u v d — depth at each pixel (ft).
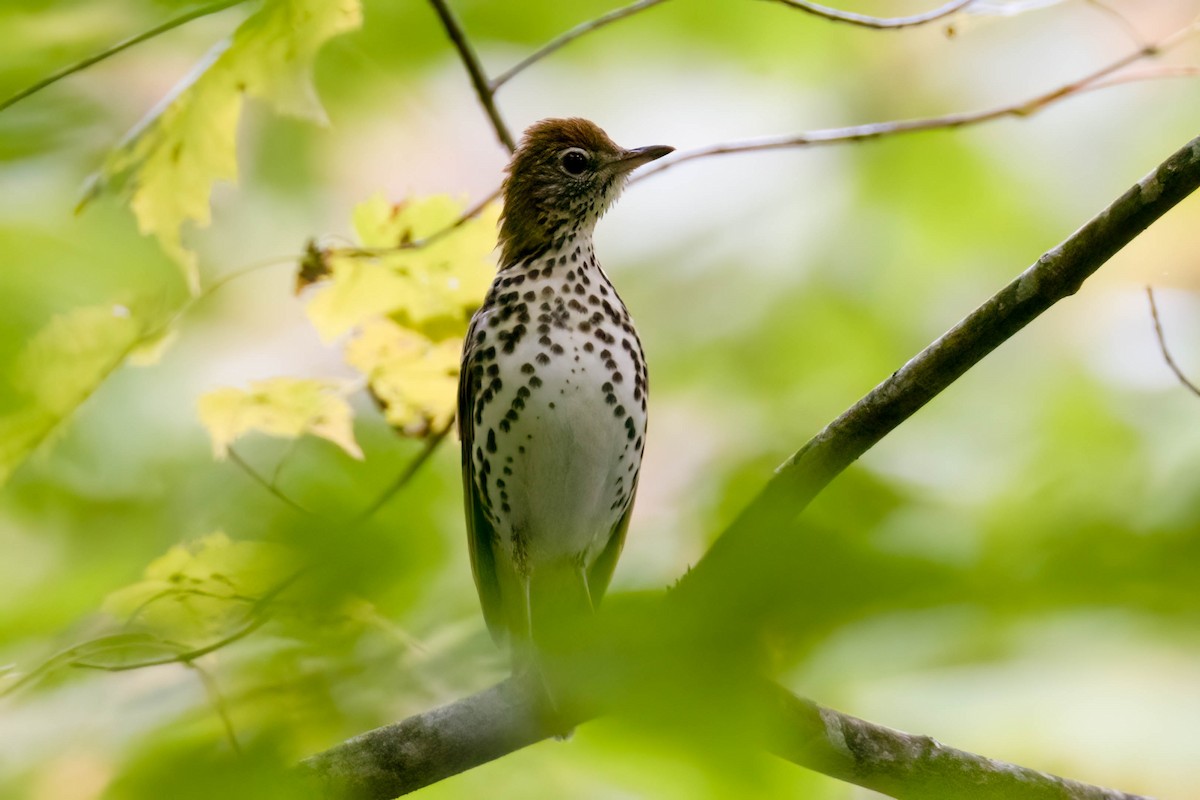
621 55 58.54
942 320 56.03
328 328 36.09
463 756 27.12
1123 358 50.98
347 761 26.94
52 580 38.47
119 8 42.75
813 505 31.30
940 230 57.57
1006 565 15.55
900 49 58.65
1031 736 34.19
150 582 25.52
